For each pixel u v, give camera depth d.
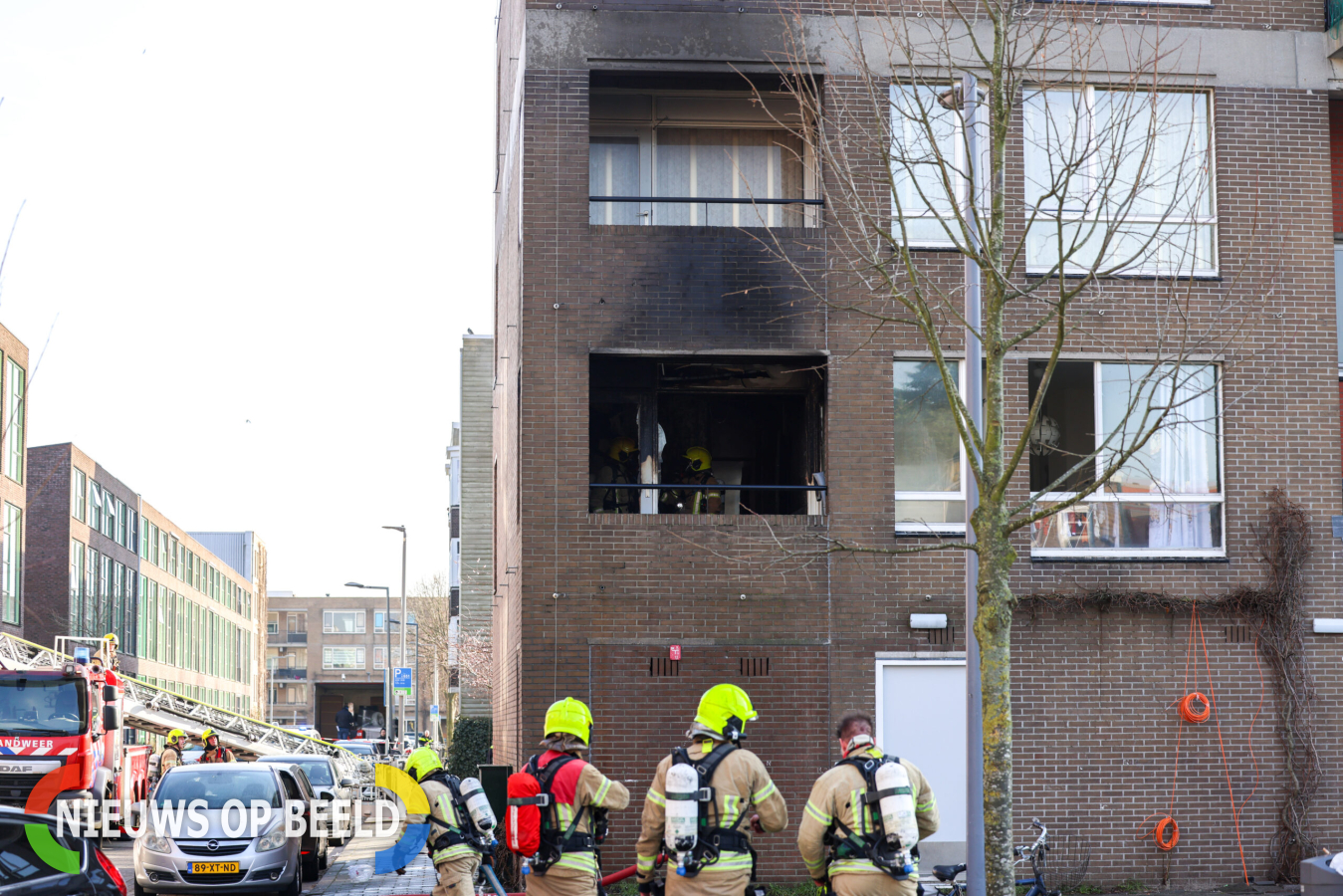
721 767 7.27
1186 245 14.88
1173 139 16.27
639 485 15.58
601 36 15.97
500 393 23.69
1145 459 16.09
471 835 9.62
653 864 7.51
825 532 15.63
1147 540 16.00
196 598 78.12
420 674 77.62
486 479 40.91
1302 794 15.55
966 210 11.92
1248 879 15.46
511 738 18.25
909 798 7.12
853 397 15.78
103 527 56.34
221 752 32.47
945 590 15.68
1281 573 15.86
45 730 21.47
